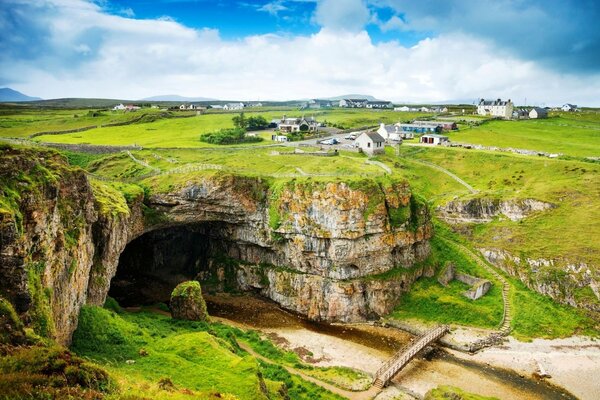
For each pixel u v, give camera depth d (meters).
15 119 165.75
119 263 102.12
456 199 110.00
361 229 84.81
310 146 127.94
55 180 47.66
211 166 97.38
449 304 84.88
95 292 63.56
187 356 51.25
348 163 107.75
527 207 103.00
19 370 31.20
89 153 115.38
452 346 74.19
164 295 91.31
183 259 107.19
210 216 92.12
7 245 37.50
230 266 97.69
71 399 29.88
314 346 74.44
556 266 88.19
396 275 88.06
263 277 93.50
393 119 196.00
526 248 94.25
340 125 173.25
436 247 100.06
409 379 64.88
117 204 73.69
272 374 59.59
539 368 68.81
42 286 42.34
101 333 52.84
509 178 116.38
